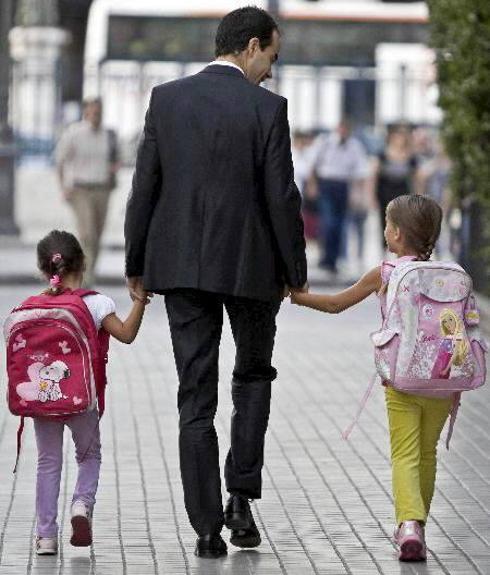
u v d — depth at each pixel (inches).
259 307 633.6
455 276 625.9
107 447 862.5
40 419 635.5
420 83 2576.3
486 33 1369.3
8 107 2294.5
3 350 1241.4
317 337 1379.2
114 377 1125.7
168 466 813.2
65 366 625.0
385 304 631.8
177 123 626.8
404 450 636.1
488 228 1424.7
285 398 1033.5
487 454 848.9
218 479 633.6
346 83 2834.6
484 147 1400.1
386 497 744.3
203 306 632.4
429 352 621.0
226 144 623.5
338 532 677.3
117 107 2593.5
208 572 609.9
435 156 2206.0
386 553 641.0
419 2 3011.8
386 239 650.2
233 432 644.1
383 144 2581.2
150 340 1339.8
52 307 623.8
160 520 697.0
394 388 629.3
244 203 624.1
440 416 639.8
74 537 628.4
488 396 1051.3
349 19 2989.7
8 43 2266.2
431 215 639.8
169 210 626.2
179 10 2982.3
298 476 791.1
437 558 633.0
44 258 642.2
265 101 627.8
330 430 917.2
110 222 2684.5
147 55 2957.7
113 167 1771.7
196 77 633.6
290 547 650.8
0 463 815.1
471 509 719.7
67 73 3267.7
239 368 644.7
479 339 629.9
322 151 2044.8
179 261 623.2
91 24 2992.1
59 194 2790.4
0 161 2294.5
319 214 2301.9
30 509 716.0
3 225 2301.9
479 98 1381.6
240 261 623.5
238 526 638.5
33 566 618.2
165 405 1003.9
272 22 642.8
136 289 641.6
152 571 611.2
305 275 630.5
